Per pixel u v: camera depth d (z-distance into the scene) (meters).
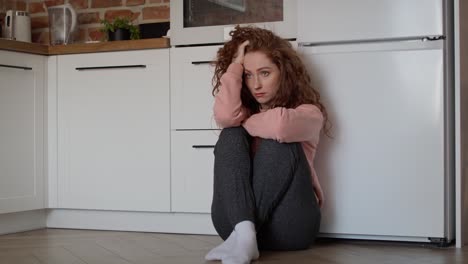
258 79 2.22
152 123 2.71
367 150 2.34
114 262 2.01
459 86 2.27
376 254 2.13
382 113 2.33
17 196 2.76
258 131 2.09
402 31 2.30
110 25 3.05
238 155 2.06
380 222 2.33
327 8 2.38
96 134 2.80
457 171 2.28
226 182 2.03
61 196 2.86
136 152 2.74
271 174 2.05
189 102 2.65
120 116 2.76
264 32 2.28
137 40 2.71
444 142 2.28
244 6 2.59
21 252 2.22
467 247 2.30
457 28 2.27
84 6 3.42
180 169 2.67
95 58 2.80
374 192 2.34
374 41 2.34
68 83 2.85
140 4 3.32
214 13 2.64
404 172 2.31
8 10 3.41
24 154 2.79
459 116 2.27
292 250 2.19
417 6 2.29
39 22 3.50
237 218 1.99
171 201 2.69
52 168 2.88
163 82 2.70
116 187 2.77
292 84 2.26
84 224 2.87
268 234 2.13
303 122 2.10
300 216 2.11
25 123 2.80
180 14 2.67
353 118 2.35
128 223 2.79
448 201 2.31
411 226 2.30
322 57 2.38
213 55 2.62
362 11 2.34
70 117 2.85
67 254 2.17
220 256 1.96
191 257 2.09
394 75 2.31
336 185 2.37
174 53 2.67
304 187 2.12
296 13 2.50
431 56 2.28
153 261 2.02
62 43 3.20
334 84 2.37
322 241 2.43
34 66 2.83
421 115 2.29
